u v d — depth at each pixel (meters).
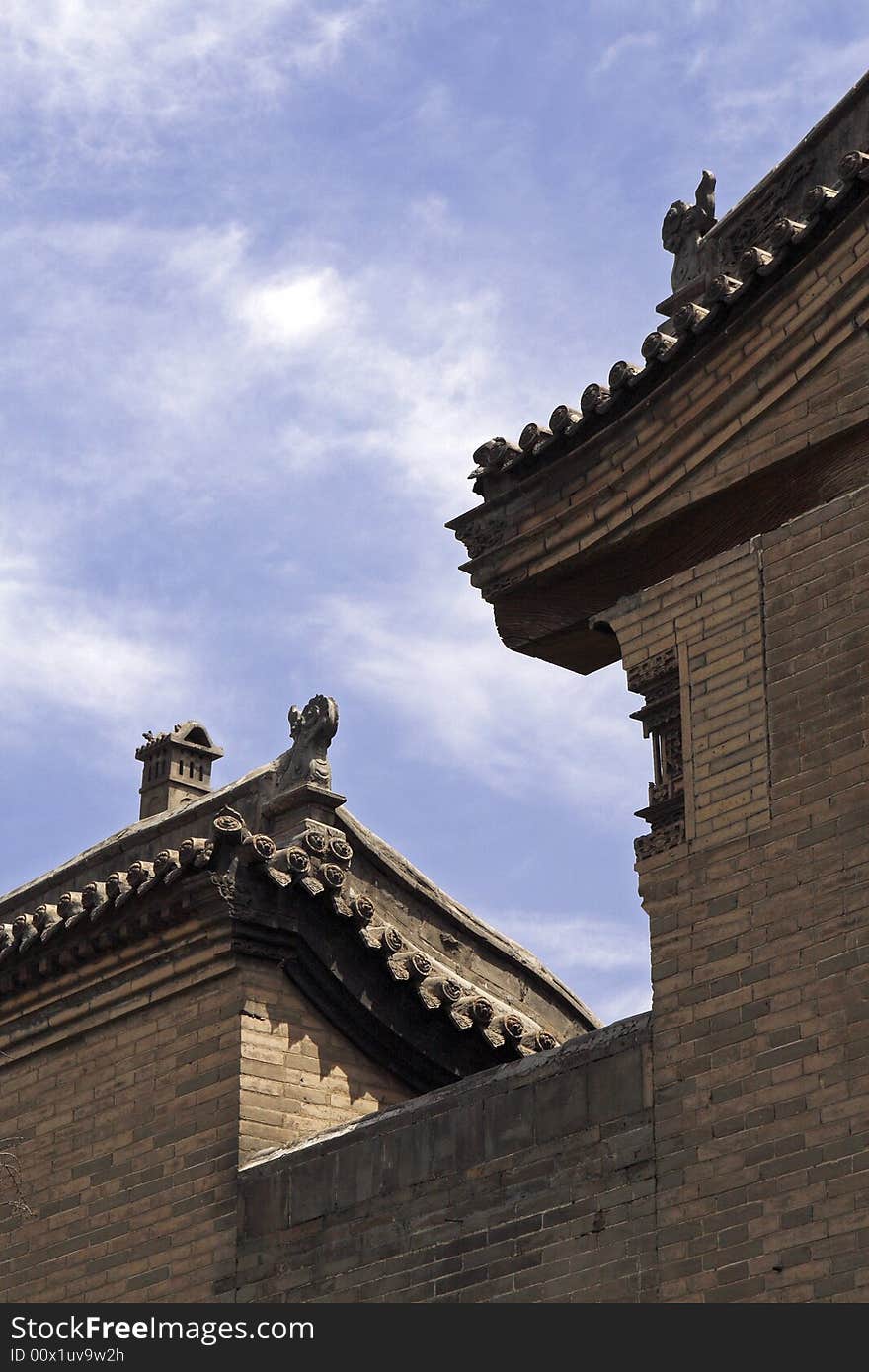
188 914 21.28
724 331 18.44
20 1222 21.95
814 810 17.12
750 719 17.77
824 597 17.58
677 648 18.48
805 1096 16.47
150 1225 20.84
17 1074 22.62
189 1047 21.25
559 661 20.20
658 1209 17.08
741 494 18.34
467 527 20.20
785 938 16.98
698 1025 17.30
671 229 19.98
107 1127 21.62
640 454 18.95
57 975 22.34
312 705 22.28
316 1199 19.62
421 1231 18.66
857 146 18.50
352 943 21.70
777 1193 16.41
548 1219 17.80
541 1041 22.53
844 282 17.73
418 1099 19.36
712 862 17.64
